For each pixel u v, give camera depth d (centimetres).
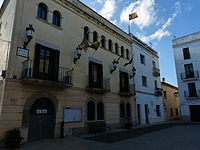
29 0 1091
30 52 1019
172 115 3072
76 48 1312
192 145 805
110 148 789
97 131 1317
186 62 2633
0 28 1258
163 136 1109
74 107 1216
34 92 998
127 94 1755
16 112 896
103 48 1631
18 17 1005
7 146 783
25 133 911
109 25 1809
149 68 2478
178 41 2778
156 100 2464
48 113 1070
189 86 2552
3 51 1037
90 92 1380
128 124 1580
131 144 873
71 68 1265
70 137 1087
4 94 868
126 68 1928
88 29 1512
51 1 1231
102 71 1539
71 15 1372
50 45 1144
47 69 1102
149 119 2166
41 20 1125
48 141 957
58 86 1095
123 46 1969
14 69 928
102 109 1475
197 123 2048
